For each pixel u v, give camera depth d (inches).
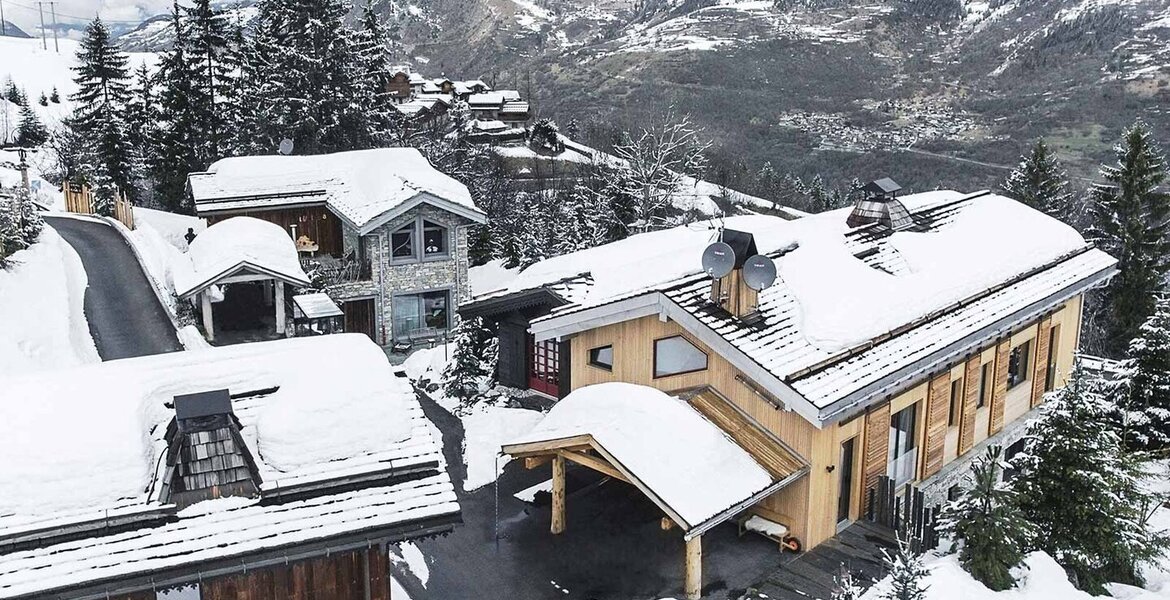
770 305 826.8
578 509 842.2
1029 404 1077.1
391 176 1501.0
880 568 735.7
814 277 880.9
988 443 986.7
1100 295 1721.2
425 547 780.0
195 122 2162.9
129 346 1157.1
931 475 901.2
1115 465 772.6
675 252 1040.2
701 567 722.8
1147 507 835.4
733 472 718.5
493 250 1765.5
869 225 1073.5
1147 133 1678.2
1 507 506.6
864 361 786.8
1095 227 1734.7
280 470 569.3
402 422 612.7
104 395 568.4
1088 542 758.5
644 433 722.2
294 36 2174.0
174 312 1293.1
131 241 1611.7
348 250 1507.1
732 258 774.5
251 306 1405.0
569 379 1027.3
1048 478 767.7
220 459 561.9
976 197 1283.2
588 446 727.7
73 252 1539.1
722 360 802.2
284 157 1589.6
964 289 950.4
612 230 1846.7
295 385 610.2
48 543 508.7
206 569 527.5
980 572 712.4
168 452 551.5
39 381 571.2
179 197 2113.7
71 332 1122.7
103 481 527.2
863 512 818.8
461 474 930.7
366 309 1450.5
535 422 1029.8
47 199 2129.7
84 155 2242.9
